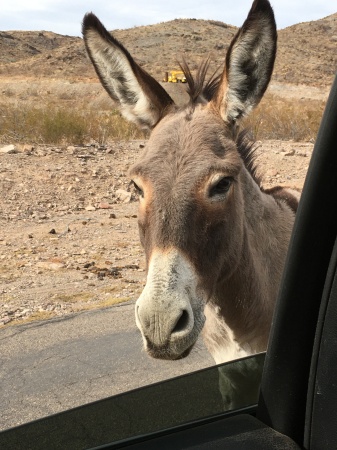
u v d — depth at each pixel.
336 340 0.87
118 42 1.75
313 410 0.90
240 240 1.66
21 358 2.40
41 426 0.98
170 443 0.93
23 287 3.17
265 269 1.79
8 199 4.80
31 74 34.41
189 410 1.02
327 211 0.94
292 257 0.95
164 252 1.50
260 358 1.12
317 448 0.89
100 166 5.65
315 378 0.90
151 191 1.55
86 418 0.98
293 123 7.94
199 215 1.54
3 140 6.47
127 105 1.81
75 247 3.87
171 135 1.63
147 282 1.48
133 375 2.27
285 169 5.81
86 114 8.64
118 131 7.23
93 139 6.86
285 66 32.06
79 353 2.43
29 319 2.73
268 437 0.92
